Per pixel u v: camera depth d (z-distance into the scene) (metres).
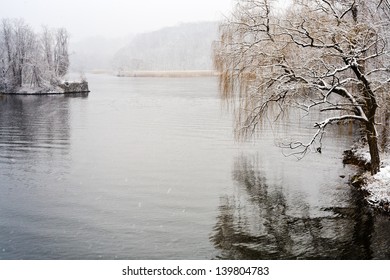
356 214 18.00
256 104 22.70
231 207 19.28
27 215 18.47
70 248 15.34
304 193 20.75
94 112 52.09
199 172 24.78
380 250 14.91
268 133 34.59
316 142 31.03
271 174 24.02
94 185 22.59
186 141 33.28
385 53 18.30
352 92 21.69
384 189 18.73
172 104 59.59
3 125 41.97
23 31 86.88
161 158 28.05
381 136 25.03
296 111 41.25
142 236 16.34
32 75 85.12
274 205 19.39
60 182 23.09
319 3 19.62
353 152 26.73
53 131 38.62
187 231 16.77
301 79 19.41
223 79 24.17
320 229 16.70
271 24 20.27
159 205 19.64
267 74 20.61
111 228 17.09
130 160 27.72
